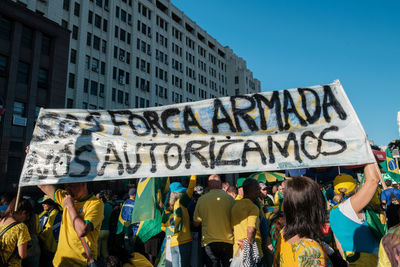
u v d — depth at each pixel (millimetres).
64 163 3291
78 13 30938
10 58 21938
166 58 42844
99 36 32875
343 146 2842
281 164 2971
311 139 2963
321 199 1764
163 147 3283
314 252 1587
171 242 4141
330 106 3000
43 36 24453
